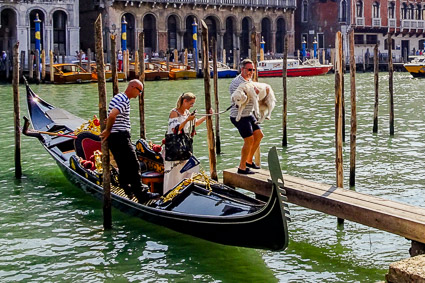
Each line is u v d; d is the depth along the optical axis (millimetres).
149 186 9664
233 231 7758
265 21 53312
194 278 7527
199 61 44375
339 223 9250
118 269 7793
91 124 11508
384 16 58062
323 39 56125
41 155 14477
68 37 43219
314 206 8344
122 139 8875
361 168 12844
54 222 9547
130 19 45781
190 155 9102
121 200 9523
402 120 19797
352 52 11383
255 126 9453
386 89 32719
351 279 7438
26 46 41375
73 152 12617
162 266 7879
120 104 8633
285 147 15242
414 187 11281
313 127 18438
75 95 28922
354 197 8164
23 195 11016
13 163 13625
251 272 7668
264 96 9320
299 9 57219
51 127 13969
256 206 7863
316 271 7668
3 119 20531
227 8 49844
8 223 9492
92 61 40719
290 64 43875
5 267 7855
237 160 13695
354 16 55156
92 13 45906
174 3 46812
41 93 29844
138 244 8586
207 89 10594
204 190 8578
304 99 27125
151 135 17172
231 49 51594
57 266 7891
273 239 7355
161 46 47031
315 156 14141
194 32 41438
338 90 9352
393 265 5812
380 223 7508
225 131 17469
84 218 9703
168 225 8664
